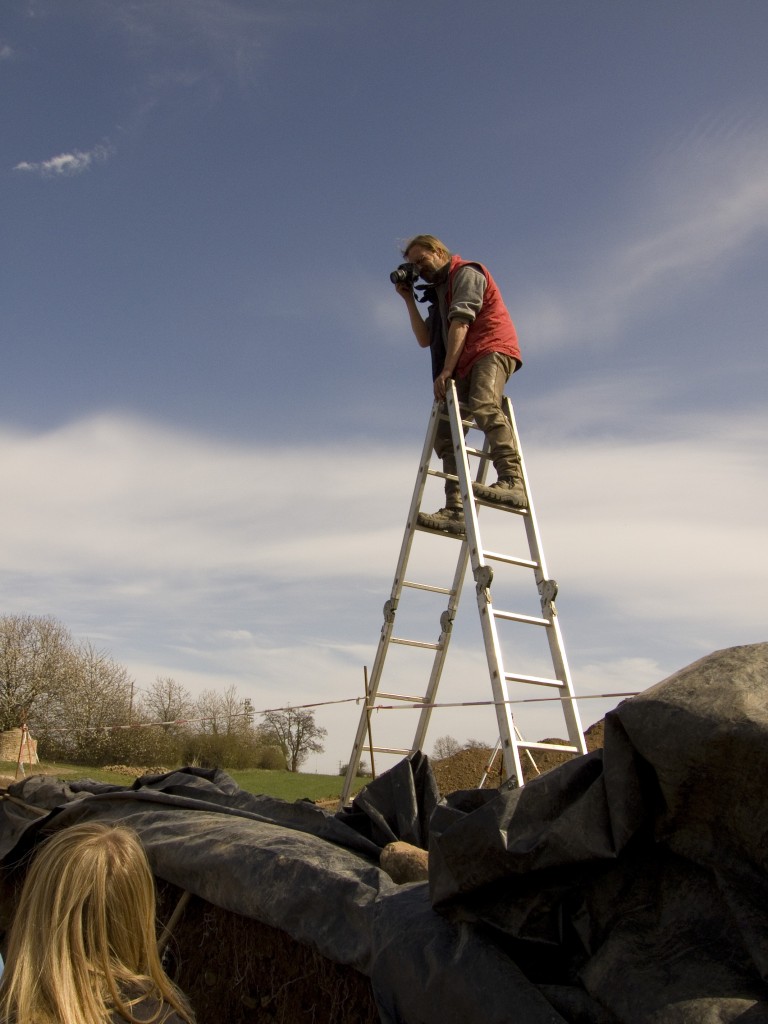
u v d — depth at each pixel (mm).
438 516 6070
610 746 2121
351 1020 2867
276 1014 3221
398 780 3861
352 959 2689
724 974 1824
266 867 3309
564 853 2094
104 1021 1621
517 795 2283
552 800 2230
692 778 1935
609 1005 1927
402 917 2568
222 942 3625
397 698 5980
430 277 6410
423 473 6008
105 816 4543
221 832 3756
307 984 3127
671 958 1929
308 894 3049
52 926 1669
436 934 2398
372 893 2879
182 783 4684
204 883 3561
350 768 5809
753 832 1872
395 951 2451
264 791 10344
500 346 6117
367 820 3867
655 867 2117
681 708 1957
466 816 2311
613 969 1983
